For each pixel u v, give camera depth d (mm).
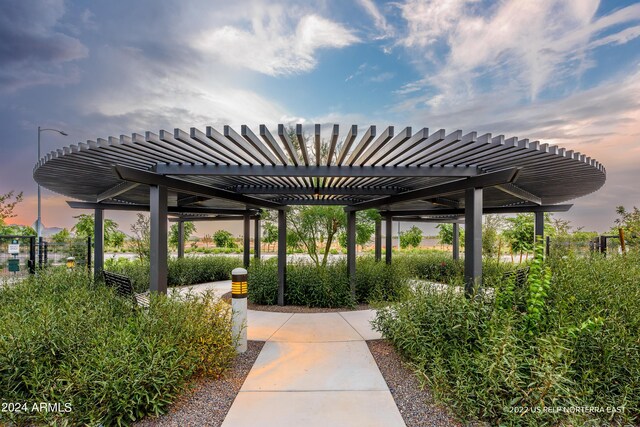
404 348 3566
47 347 2820
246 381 3262
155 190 4168
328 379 3307
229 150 3379
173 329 3203
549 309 3180
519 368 2512
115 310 3887
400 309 3850
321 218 8922
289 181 5355
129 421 2502
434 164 4117
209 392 3020
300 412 2709
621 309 3305
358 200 7031
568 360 2588
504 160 3891
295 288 6766
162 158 3875
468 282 4156
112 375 2428
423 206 9172
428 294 3959
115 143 3320
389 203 5988
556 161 3965
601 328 2816
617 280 4090
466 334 3127
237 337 3826
